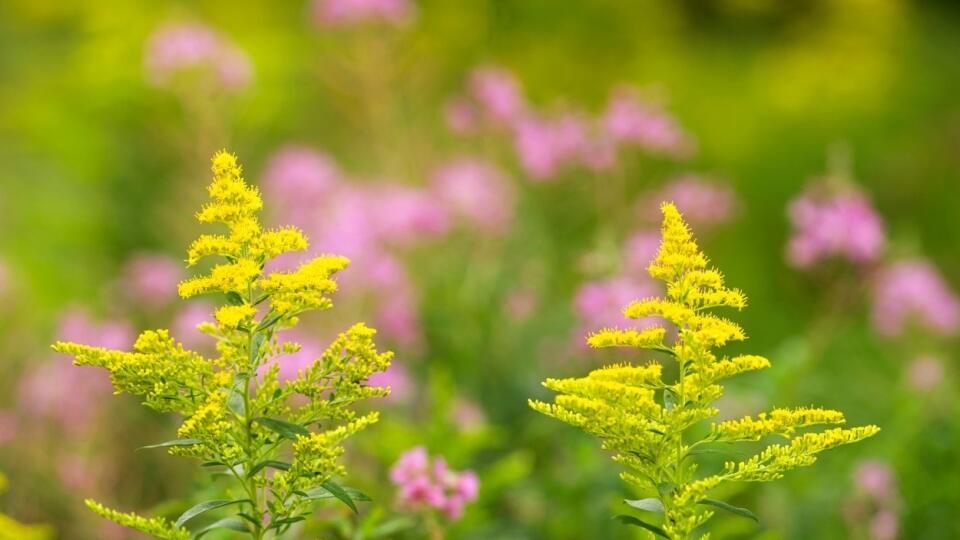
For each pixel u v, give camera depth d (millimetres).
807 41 16328
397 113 10094
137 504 6684
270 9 13594
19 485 6500
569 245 9820
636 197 10180
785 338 10742
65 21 13680
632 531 4871
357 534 4242
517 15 14773
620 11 15000
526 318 8109
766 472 2918
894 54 16438
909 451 6656
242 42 12586
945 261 13641
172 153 10883
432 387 7168
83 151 11117
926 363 7695
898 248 8656
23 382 7219
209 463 2926
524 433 7172
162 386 2879
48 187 10930
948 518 6258
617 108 8906
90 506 2869
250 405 2959
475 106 9438
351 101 10711
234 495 4070
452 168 8875
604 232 7754
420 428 5883
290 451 4789
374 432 6250
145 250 10758
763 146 14211
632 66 14867
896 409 7094
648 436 2887
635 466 2979
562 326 8055
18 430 6785
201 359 2912
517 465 5367
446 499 4750
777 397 6570
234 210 2922
